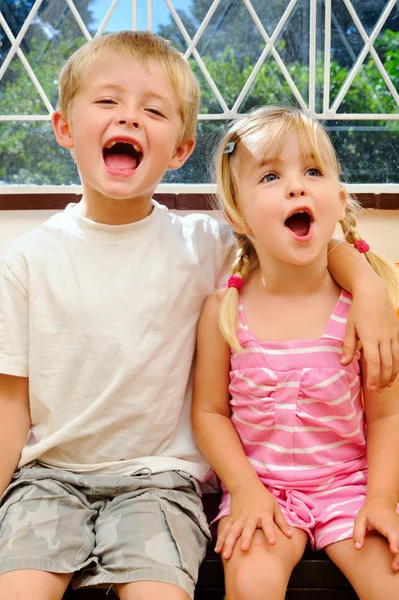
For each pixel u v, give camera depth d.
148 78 1.18
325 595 1.07
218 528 1.12
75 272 1.20
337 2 1.79
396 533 1.00
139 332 1.18
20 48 1.79
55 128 1.27
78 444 1.18
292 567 1.04
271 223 1.16
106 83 1.17
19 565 1.00
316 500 1.13
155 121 1.18
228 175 1.26
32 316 1.20
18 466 1.20
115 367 1.17
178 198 1.73
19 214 1.73
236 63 1.81
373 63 1.80
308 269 1.20
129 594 0.99
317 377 1.14
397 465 1.11
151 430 1.19
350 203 1.31
